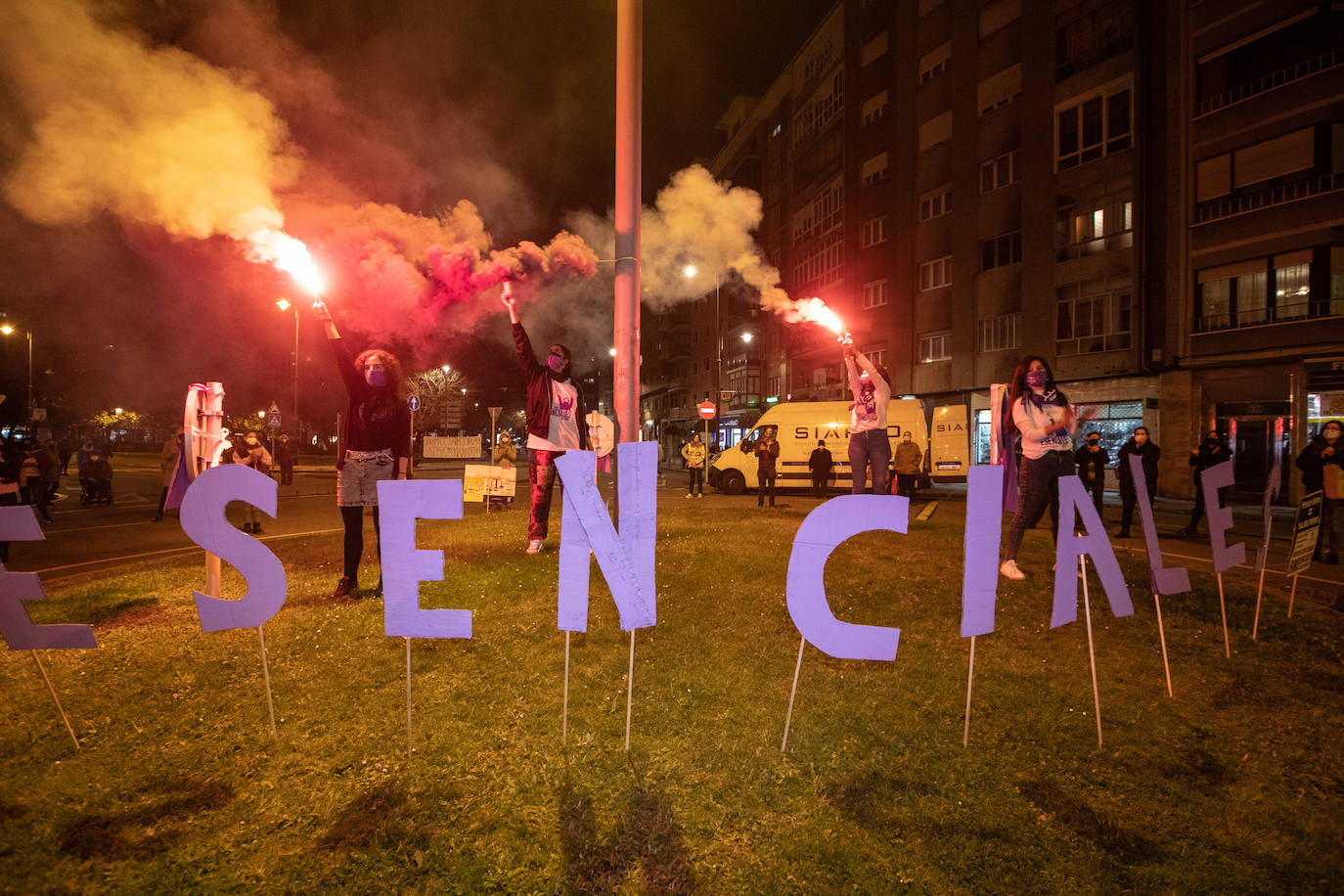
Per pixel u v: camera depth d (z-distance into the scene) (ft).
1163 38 63.52
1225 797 8.05
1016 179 76.95
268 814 7.56
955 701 10.48
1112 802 7.91
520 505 46.57
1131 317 65.62
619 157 22.26
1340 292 53.52
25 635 8.84
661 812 7.63
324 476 94.99
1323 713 10.26
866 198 97.96
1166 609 15.47
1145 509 11.00
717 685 11.01
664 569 19.16
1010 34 77.00
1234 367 58.70
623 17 21.99
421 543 24.32
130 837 7.14
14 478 28.09
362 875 6.63
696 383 169.37
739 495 58.49
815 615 8.71
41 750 8.84
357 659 11.98
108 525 38.27
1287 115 55.67
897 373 91.45
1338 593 18.02
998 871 6.77
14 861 6.72
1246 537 33.22
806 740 9.19
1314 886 6.61
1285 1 55.62
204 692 10.68
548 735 9.33
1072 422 17.22
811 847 7.08
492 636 13.19
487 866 6.76
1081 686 11.14
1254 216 57.47
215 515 9.00
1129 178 66.03
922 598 15.92
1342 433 26.50
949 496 57.21
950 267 84.58
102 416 151.94
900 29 91.09
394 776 8.30
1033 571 19.01
